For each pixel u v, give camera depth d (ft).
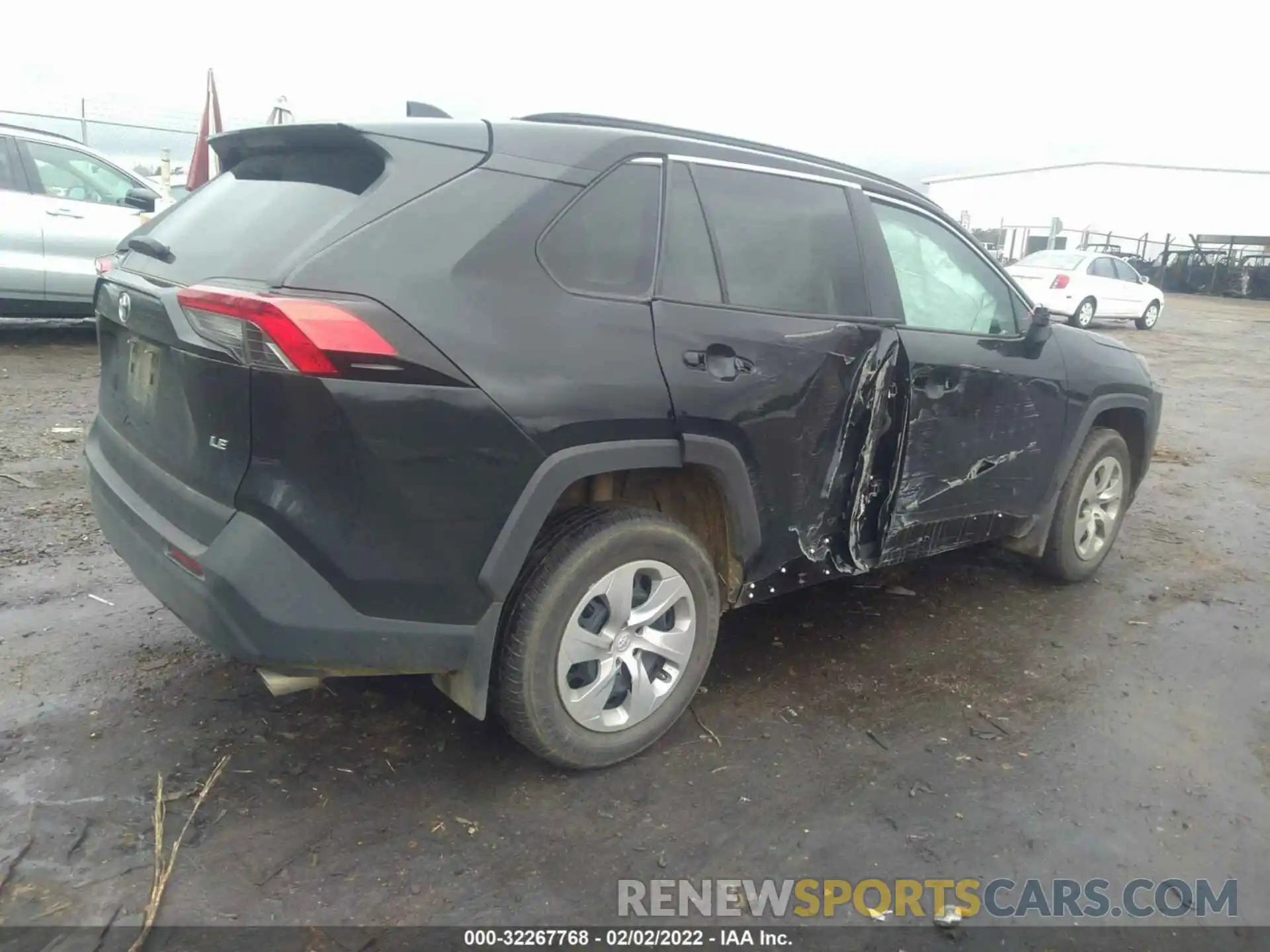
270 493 7.26
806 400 10.03
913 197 12.16
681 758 9.75
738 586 10.28
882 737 10.42
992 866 8.46
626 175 9.05
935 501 12.02
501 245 8.02
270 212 8.35
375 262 7.44
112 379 9.92
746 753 9.93
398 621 7.80
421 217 7.77
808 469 10.28
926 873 8.32
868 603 14.23
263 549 7.27
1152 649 13.21
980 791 9.55
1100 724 11.03
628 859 8.20
